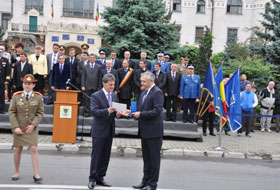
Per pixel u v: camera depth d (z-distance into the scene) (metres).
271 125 14.50
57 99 9.38
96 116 5.82
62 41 29.09
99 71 11.08
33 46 31.41
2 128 10.38
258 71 16.12
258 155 9.34
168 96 11.27
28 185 5.69
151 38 17.61
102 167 6.00
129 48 16.83
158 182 6.34
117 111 5.78
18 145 5.93
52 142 9.35
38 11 33.78
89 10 34.12
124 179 6.45
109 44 18.28
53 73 11.39
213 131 12.55
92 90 11.05
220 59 19.81
